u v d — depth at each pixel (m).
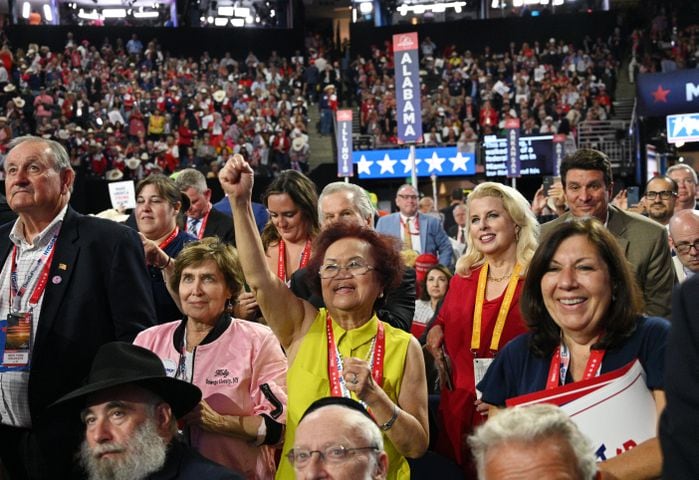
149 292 3.51
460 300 3.72
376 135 23.25
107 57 26.42
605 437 2.42
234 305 3.61
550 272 2.60
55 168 3.35
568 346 2.65
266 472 3.30
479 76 25.77
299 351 2.97
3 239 3.49
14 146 3.35
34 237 3.38
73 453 3.24
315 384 2.88
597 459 2.41
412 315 3.69
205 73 26.72
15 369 3.26
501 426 1.85
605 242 2.57
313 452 2.35
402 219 7.93
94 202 17.00
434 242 7.87
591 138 21.94
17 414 3.26
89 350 3.31
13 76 23.69
